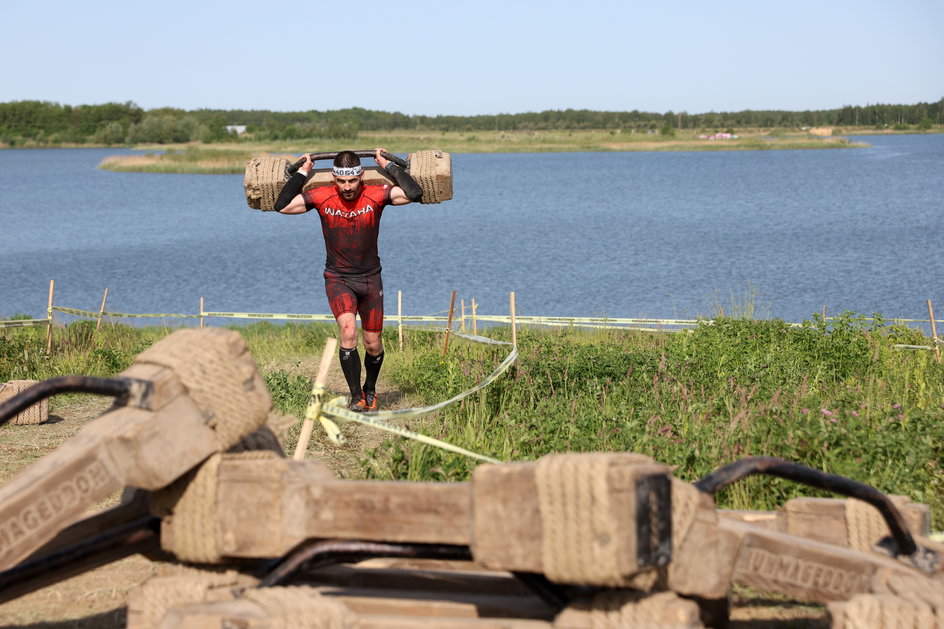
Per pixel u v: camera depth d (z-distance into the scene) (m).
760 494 6.95
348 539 4.25
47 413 10.95
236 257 47.44
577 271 38.66
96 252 50.31
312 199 9.90
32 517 3.92
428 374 11.98
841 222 58.00
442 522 3.99
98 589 5.78
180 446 4.14
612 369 11.03
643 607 3.74
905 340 14.95
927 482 7.39
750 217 63.00
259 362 15.14
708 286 33.94
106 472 4.04
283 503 4.19
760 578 4.31
